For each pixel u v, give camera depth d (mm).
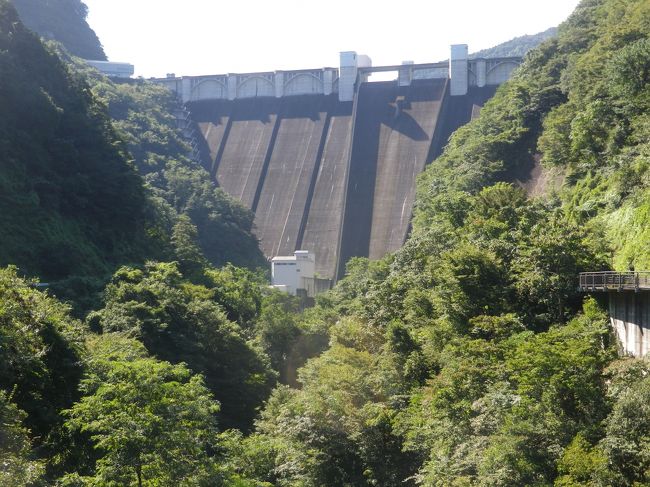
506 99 192875
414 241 130125
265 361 132500
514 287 89625
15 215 152500
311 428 84750
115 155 187125
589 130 132000
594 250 94500
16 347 77188
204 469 67312
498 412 66438
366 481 82625
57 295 129250
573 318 84500
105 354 83375
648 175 105375
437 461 69750
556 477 61219
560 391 66750
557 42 197375
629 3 177000
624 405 60844
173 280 143750
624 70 127500
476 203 115062
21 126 171500
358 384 89812
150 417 64375
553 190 141750
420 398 81875
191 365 115875
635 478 58031
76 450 78562
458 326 89312
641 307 74625
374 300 114250
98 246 168125
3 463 59156
